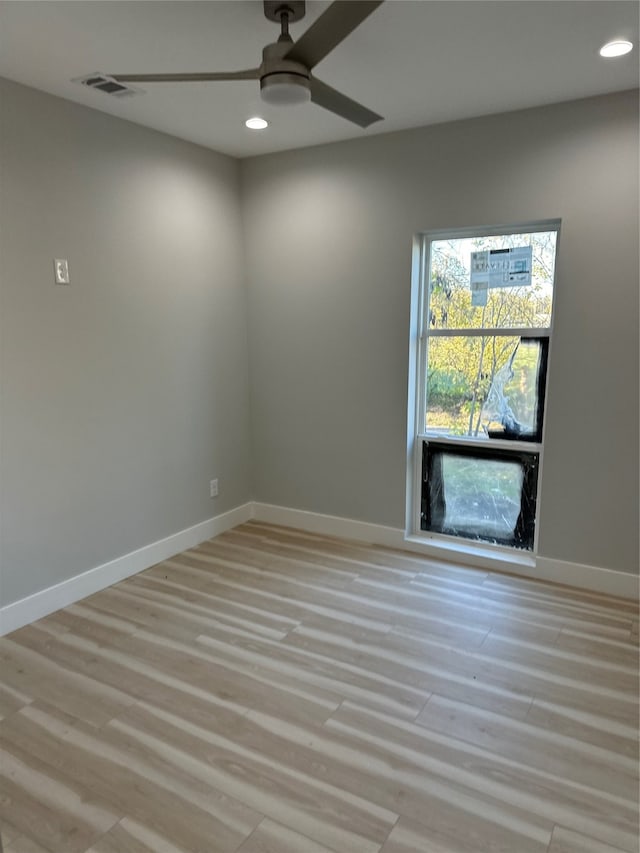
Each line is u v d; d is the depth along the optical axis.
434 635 2.66
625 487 2.93
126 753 1.96
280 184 3.68
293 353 3.86
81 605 2.96
